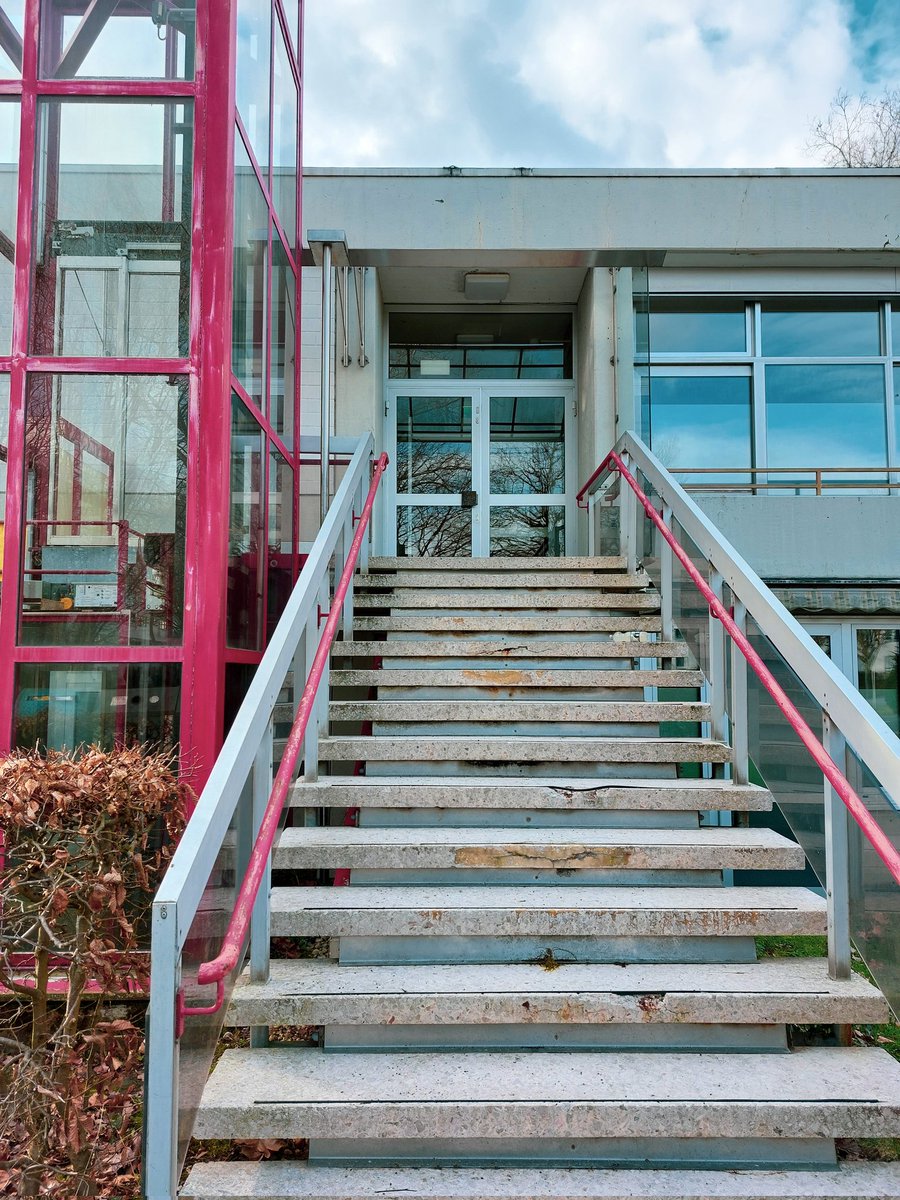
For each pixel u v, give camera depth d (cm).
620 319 758
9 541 363
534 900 301
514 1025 264
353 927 288
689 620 468
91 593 363
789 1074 246
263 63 466
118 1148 280
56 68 380
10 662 356
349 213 749
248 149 424
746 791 353
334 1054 258
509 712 427
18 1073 271
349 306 769
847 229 784
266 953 275
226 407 371
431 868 322
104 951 279
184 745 353
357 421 755
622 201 768
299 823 388
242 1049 263
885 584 688
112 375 371
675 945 293
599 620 514
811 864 308
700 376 873
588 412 792
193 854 200
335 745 390
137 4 383
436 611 554
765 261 820
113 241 376
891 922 255
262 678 276
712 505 684
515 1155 233
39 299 373
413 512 884
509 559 626
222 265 373
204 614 360
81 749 332
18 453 367
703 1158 233
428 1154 233
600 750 388
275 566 500
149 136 377
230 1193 219
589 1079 243
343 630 509
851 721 266
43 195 376
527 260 680
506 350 912
